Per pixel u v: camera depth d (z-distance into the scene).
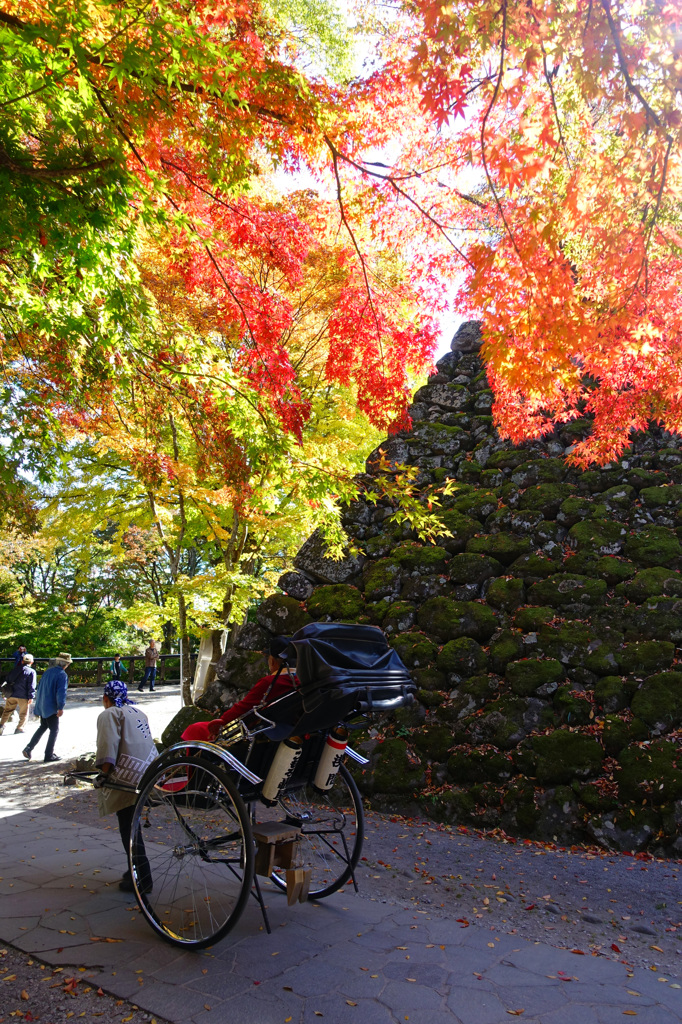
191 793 4.18
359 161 5.33
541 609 7.86
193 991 3.30
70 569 31.28
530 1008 3.18
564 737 6.70
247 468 4.80
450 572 8.77
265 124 4.63
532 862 5.50
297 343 9.94
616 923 4.31
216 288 5.57
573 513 8.62
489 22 4.15
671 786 5.96
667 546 7.87
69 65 3.17
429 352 5.83
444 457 10.36
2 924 4.08
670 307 5.09
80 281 3.71
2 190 3.53
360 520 10.11
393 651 4.38
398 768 7.30
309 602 9.54
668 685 6.70
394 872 5.21
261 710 4.09
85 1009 3.15
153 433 5.35
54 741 10.41
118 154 3.56
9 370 5.61
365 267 5.87
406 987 3.36
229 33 4.14
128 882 4.71
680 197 4.69
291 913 4.34
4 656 26.83
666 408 5.72
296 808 5.71
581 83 4.16
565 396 7.46
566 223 4.57
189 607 10.85
